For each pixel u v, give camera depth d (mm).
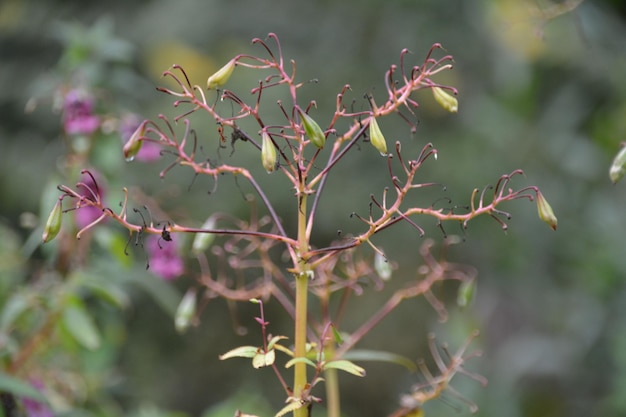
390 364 7848
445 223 7398
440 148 7719
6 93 8062
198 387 7348
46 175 7457
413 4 8453
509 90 7840
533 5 4633
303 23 8539
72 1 8695
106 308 3766
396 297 2648
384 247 7562
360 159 7602
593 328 6043
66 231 3389
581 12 6742
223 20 8531
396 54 8359
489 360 6199
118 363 6938
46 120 7824
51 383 3301
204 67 8039
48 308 3223
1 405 2811
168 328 7219
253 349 1979
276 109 7434
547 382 5930
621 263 6137
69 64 3795
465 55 8273
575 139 7348
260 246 2623
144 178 6836
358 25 8461
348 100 7875
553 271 6855
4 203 7512
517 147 7496
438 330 7070
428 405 5281
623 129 7137
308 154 7262
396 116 7875
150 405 5375
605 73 7312
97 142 3539
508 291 6930
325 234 7438
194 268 6734
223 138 2041
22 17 8500
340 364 1966
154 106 7543
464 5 8414
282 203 7098
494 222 7188
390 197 7504
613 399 5438
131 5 8766
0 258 3725
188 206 6820
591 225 6711
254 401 4496
